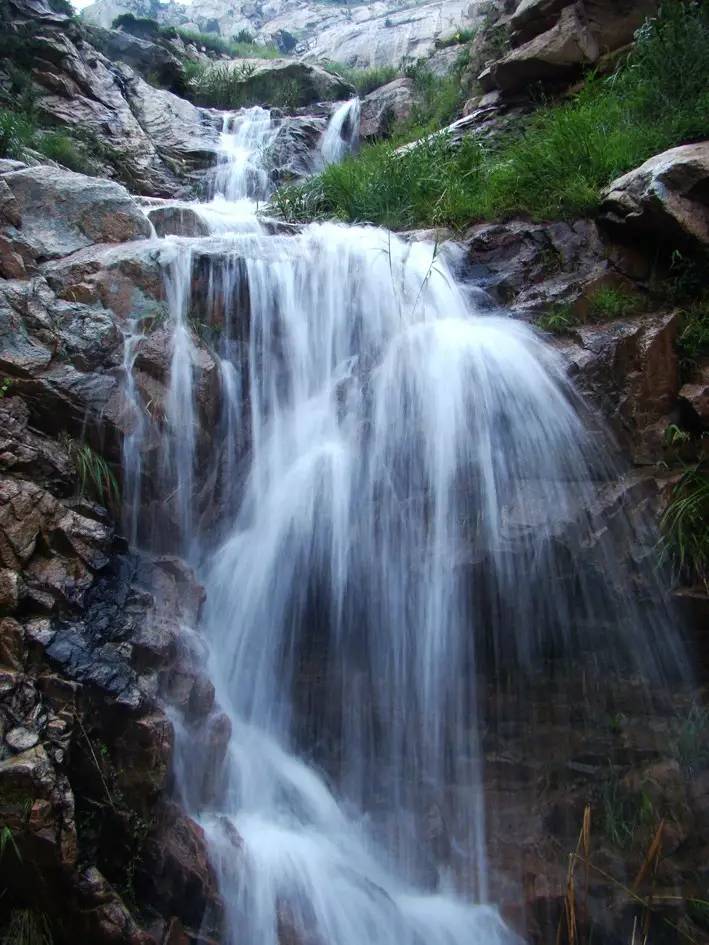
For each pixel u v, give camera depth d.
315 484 5.46
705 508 5.09
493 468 5.32
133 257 5.64
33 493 4.19
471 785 4.98
